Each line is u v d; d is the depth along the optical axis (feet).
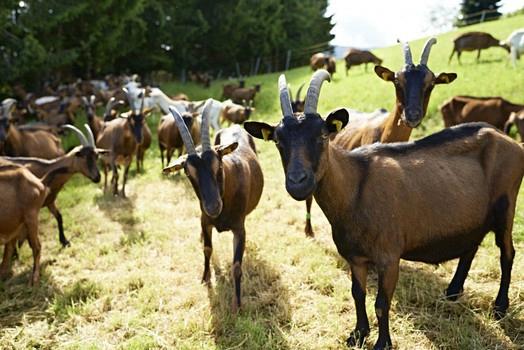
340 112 10.03
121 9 72.54
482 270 16.10
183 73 110.32
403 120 16.12
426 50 16.56
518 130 28.99
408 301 14.75
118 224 23.99
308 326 13.92
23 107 57.36
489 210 12.55
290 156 9.76
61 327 14.70
